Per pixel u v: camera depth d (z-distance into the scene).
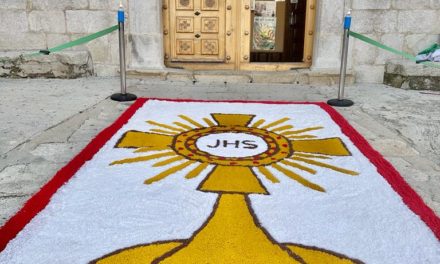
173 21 7.14
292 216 2.73
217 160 3.65
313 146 4.04
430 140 4.73
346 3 6.77
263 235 2.50
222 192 3.04
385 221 2.68
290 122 4.79
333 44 6.93
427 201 3.02
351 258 2.30
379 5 6.78
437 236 2.52
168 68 7.25
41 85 6.47
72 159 3.59
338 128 4.58
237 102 5.62
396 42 6.94
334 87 6.76
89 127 4.57
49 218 2.65
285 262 2.25
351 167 3.54
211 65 7.29
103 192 3.02
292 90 6.51
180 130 4.45
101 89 6.27
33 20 6.98
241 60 7.27
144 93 6.12
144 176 3.30
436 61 6.59
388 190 3.10
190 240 2.44
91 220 2.64
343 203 2.91
